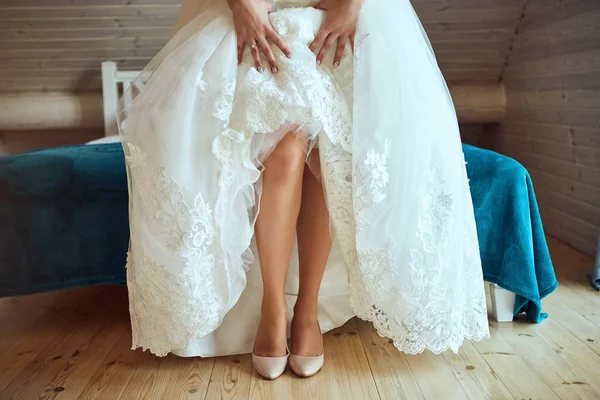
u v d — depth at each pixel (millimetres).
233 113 1109
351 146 1128
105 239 1435
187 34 1208
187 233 1082
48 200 1410
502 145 2826
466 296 1223
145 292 1143
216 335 1318
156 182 1095
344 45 1162
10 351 1366
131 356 1332
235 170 1107
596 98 1938
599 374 1201
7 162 1409
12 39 2543
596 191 1969
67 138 2967
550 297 1654
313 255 1240
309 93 1077
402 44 1151
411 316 1140
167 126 1091
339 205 1159
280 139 1138
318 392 1150
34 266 1423
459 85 2783
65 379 1220
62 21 2471
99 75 2756
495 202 1425
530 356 1288
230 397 1134
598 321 1476
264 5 1151
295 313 1261
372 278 1133
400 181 1116
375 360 1288
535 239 1432
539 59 2367
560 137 2217
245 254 1224
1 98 2764
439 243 1143
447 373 1222
